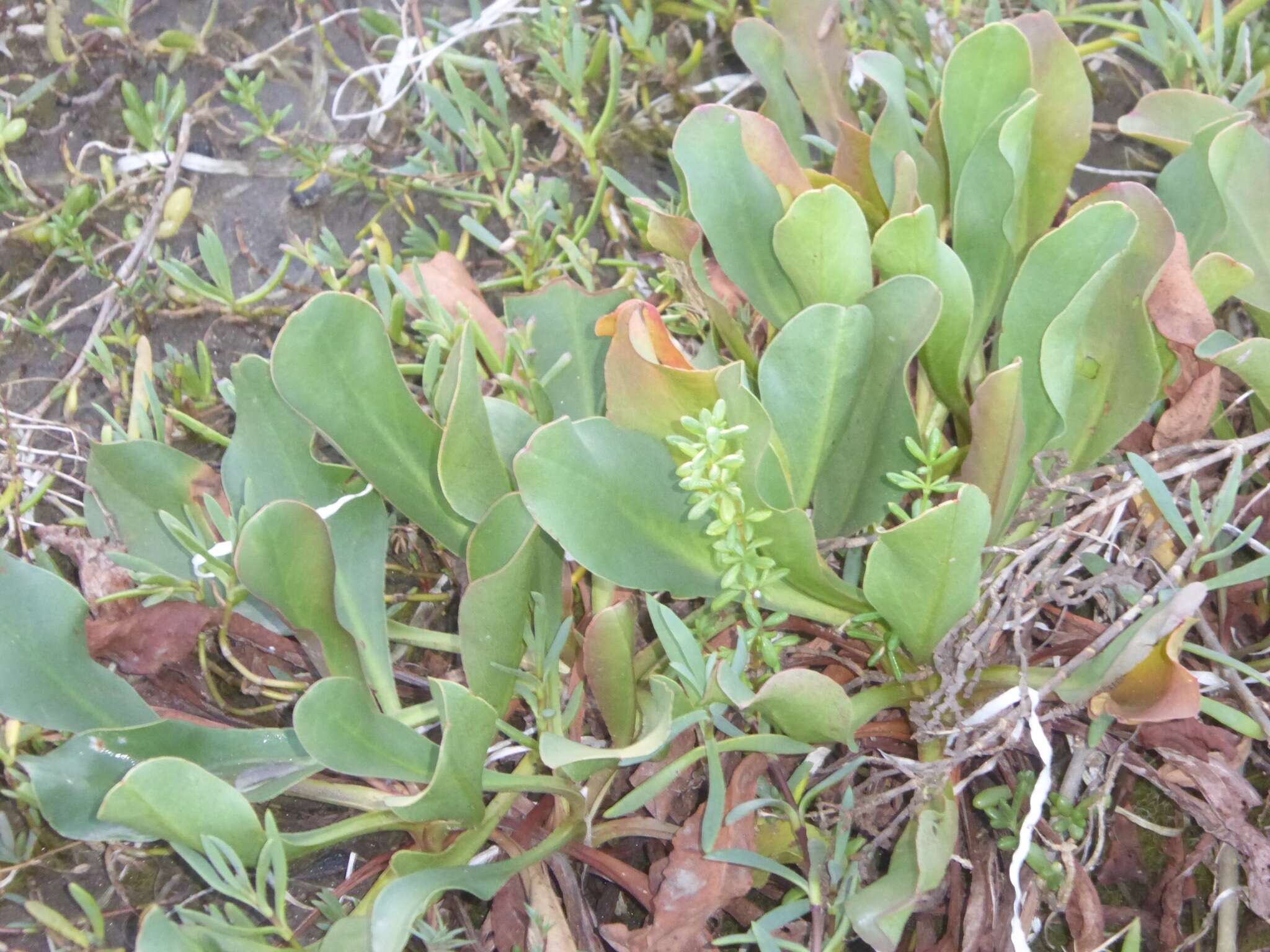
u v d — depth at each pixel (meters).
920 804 0.49
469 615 0.47
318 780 0.52
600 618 0.48
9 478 0.61
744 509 0.48
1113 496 0.49
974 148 0.55
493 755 0.55
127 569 0.54
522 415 0.53
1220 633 0.56
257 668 0.57
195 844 0.45
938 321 0.52
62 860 0.54
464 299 0.62
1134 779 0.56
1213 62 0.67
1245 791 0.50
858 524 0.53
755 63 0.61
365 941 0.46
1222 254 0.52
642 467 0.49
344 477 0.54
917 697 0.53
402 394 0.51
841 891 0.48
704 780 0.54
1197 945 0.53
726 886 0.50
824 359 0.49
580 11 0.75
